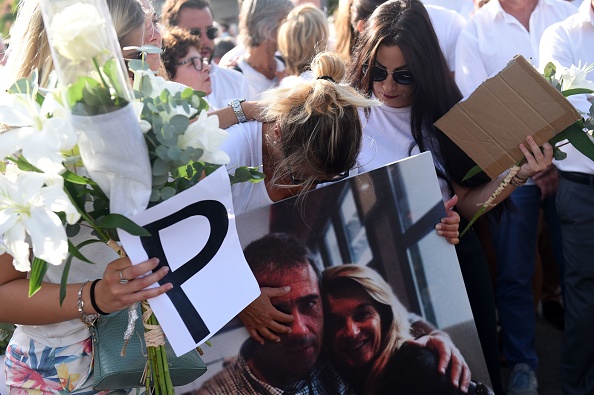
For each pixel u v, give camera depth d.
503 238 4.29
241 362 2.57
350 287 2.58
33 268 1.97
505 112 2.73
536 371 4.61
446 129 2.79
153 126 1.95
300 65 4.36
